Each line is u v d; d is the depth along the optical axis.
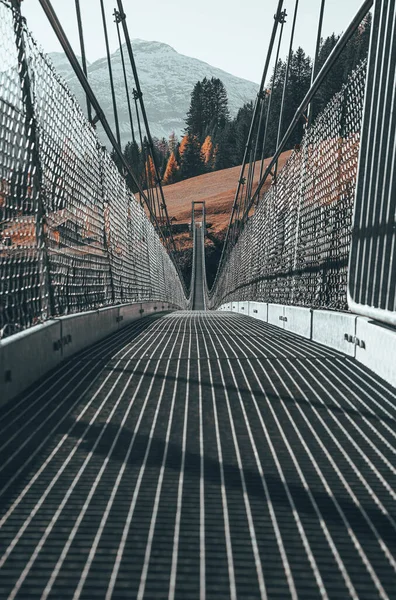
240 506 2.42
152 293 17.38
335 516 2.33
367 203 5.16
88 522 2.27
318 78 7.72
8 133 4.04
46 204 5.27
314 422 3.67
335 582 1.85
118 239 10.30
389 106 4.66
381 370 4.80
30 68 4.84
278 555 2.02
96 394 4.34
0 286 3.88
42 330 4.93
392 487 2.64
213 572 1.90
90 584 1.83
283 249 10.16
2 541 2.12
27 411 3.86
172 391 4.48
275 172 11.77
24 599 1.75
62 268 5.97
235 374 5.09
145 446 3.20
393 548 2.07
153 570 1.92
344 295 6.11
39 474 2.77
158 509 2.39
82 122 7.05
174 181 152.25
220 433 3.44
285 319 9.46
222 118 176.38
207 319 12.92
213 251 92.75
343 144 6.13
